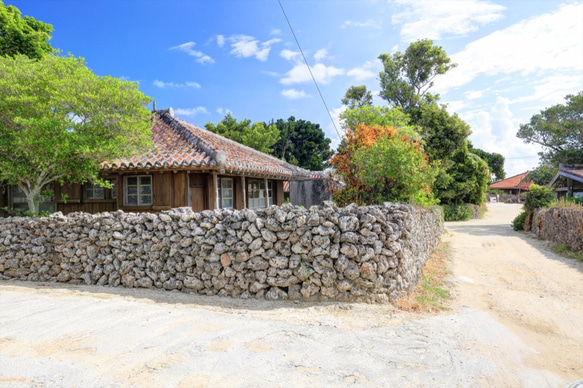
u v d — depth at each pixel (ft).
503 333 16.31
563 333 16.94
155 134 37.68
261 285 19.34
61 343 13.20
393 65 91.66
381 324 16.11
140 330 14.60
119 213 22.67
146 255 21.59
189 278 20.48
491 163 218.79
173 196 31.83
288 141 110.22
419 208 29.19
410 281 21.83
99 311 16.96
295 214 19.39
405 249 20.92
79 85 24.95
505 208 139.44
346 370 11.78
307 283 18.94
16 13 44.57
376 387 10.87
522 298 22.38
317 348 13.34
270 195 49.24
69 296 19.70
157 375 11.03
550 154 94.27
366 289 18.94
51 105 25.00
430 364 12.53
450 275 28.58
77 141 24.64
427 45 87.97
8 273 24.16
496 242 48.65
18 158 26.02
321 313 17.26
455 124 79.41
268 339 13.99
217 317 16.42
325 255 18.92
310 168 110.42
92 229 22.72
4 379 10.53
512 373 12.54
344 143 38.60
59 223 23.52
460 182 89.40
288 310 17.63
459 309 19.67
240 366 11.75
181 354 12.48
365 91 88.53
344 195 30.04
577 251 37.83
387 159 26.89
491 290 24.31
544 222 51.72
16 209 37.35
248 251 19.81
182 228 20.95
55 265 23.29
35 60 31.32
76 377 10.78
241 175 37.65
